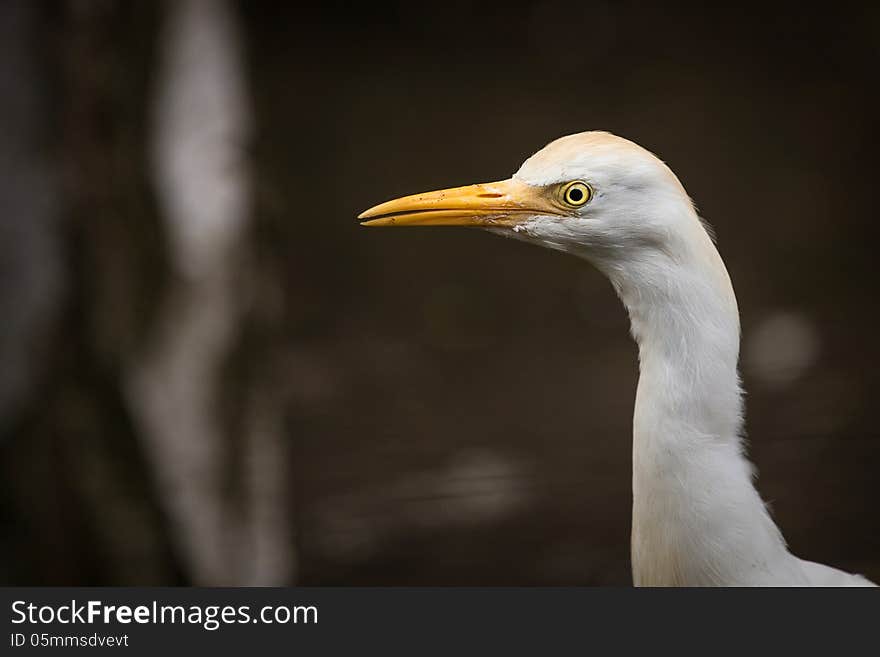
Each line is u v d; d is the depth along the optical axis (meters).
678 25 23.50
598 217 5.05
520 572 10.62
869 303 14.99
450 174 19.03
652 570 5.10
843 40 22.47
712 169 18.77
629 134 19.88
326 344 15.09
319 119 20.70
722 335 4.89
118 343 7.57
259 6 23.94
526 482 11.92
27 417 7.54
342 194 18.59
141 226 7.60
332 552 10.96
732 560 4.89
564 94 21.47
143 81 7.54
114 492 7.77
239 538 8.20
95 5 7.29
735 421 4.95
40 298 7.35
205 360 7.85
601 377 14.15
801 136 19.61
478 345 15.04
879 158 18.78
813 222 17.22
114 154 7.47
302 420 13.12
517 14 24.41
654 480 4.98
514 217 5.29
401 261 17.23
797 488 11.14
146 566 7.88
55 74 7.24
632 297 5.10
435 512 11.53
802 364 13.45
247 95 8.19
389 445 12.60
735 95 21.05
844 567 10.07
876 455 11.54
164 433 7.77
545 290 16.42
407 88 21.89
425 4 24.48
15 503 7.67
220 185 7.84
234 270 7.95
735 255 16.53
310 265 16.94
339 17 24.12
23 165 7.21
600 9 24.27
